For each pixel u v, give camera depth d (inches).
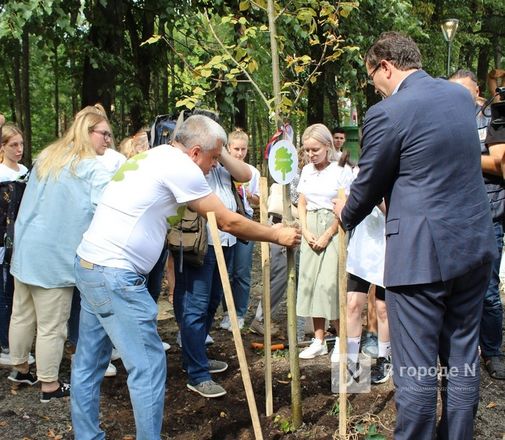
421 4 492.7
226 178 152.0
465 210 97.1
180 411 139.9
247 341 187.5
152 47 355.9
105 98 320.8
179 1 288.0
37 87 733.9
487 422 128.6
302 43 288.7
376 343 166.4
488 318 149.9
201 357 145.3
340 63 328.2
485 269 101.1
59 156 138.0
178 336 183.0
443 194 96.1
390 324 103.7
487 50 712.4
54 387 143.9
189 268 141.8
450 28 437.7
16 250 139.5
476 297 102.3
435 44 543.8
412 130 96.0
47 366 141.3
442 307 99.9
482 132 150.2
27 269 136.8
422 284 97.2
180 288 143.5
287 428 126.9
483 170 143.1
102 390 151.5
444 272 95.7
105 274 105.5
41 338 140.3
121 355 107.3
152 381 106.7
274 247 185.3
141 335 106.2
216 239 109.8
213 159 116.0
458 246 96.0
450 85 100.9
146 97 367.2
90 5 287.9
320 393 143.5
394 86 104.7
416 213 96.7
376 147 98.1
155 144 146.4
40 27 258.2
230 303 113.2
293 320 124.2
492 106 137.0
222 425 131.6
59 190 135.9
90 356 115.6
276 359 169.3
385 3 330.6
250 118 735.1
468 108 100.0
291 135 124.3
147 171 107.2
